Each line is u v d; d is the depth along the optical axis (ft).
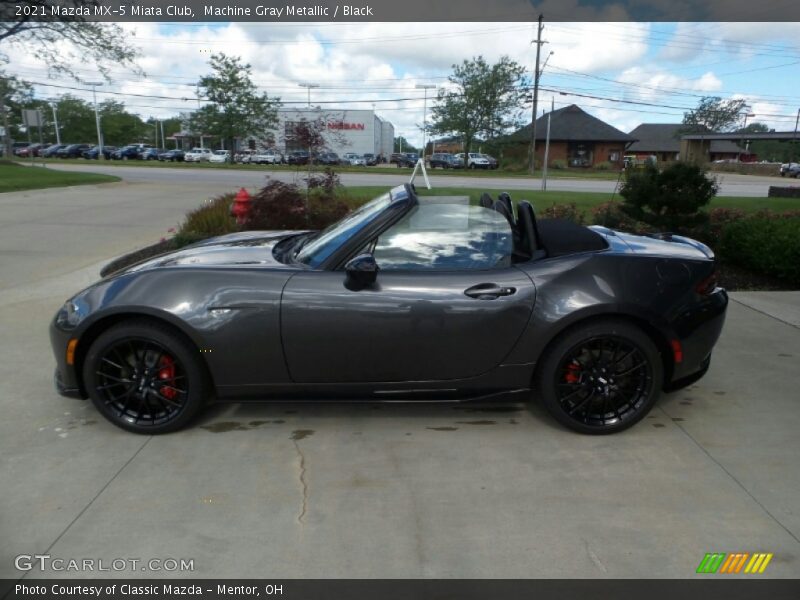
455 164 169.58
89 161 157.99
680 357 10.73
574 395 10.79
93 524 8.29
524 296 10.35
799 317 18.10
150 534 8.09
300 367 10.50
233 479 9.44
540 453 10.29
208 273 10.59
